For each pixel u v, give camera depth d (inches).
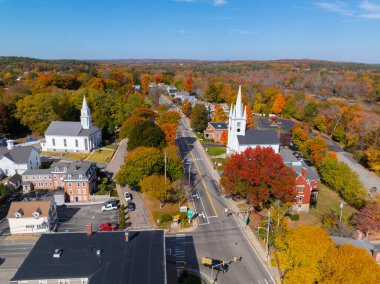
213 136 5511.8
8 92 6756.9
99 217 2930.6
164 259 1694.1
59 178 3521.2
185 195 3348.9
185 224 2812.5
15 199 3265.3
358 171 4441.4
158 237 1898.4
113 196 3334.2
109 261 1664.6
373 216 2687.0
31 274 1557.6
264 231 2539.4
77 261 1658.5
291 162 3644.2
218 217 2950.3
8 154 3811.5
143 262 1662.2
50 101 5629.9
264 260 2337.6
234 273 2186.3
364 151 4862.2
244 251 2445.9
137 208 3088.1
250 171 2876.5
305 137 4837.6
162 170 3422.7
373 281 1565.0
